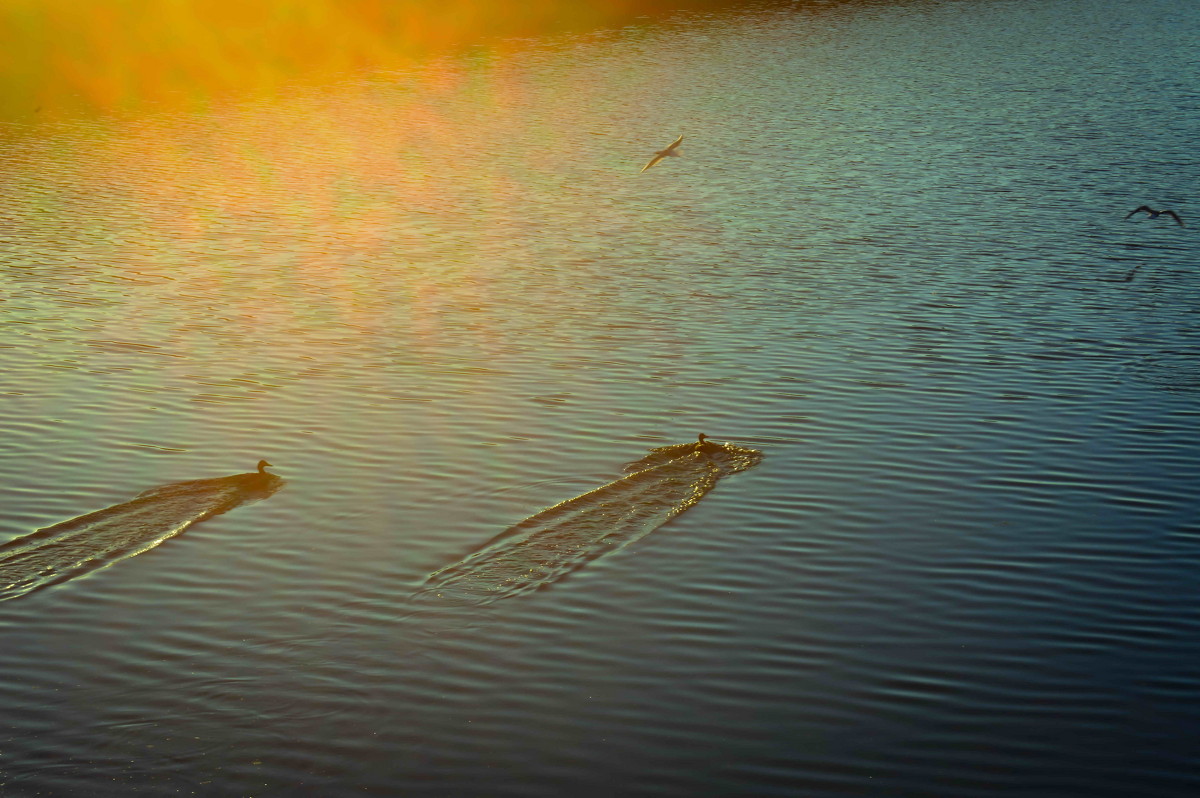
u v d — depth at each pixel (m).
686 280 55.06
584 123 87.62
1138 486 35.00
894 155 78.56
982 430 38.78
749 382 43.00
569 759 24.41
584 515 33.59
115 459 36.69
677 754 24.53
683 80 101.81
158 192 69.12
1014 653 27.61
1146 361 44.75
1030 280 54.56
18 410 39.97
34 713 25.48
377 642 27.98
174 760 24.27
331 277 55.19
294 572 30.75
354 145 81.06
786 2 141.50
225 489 34.88
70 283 53.44
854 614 29.12
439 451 37.47
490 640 28.08
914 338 47.38
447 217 65.38
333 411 40.38
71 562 31.03
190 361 44.69
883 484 35.28
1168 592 29.83
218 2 108.50
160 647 27.73
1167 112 89.19
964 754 24.48
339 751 24.61
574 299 52.44
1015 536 32.41
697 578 30.59
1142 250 58.94
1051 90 97.44
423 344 46.88
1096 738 24.89
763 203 68.19
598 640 28.12
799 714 25.67
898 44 118.12
